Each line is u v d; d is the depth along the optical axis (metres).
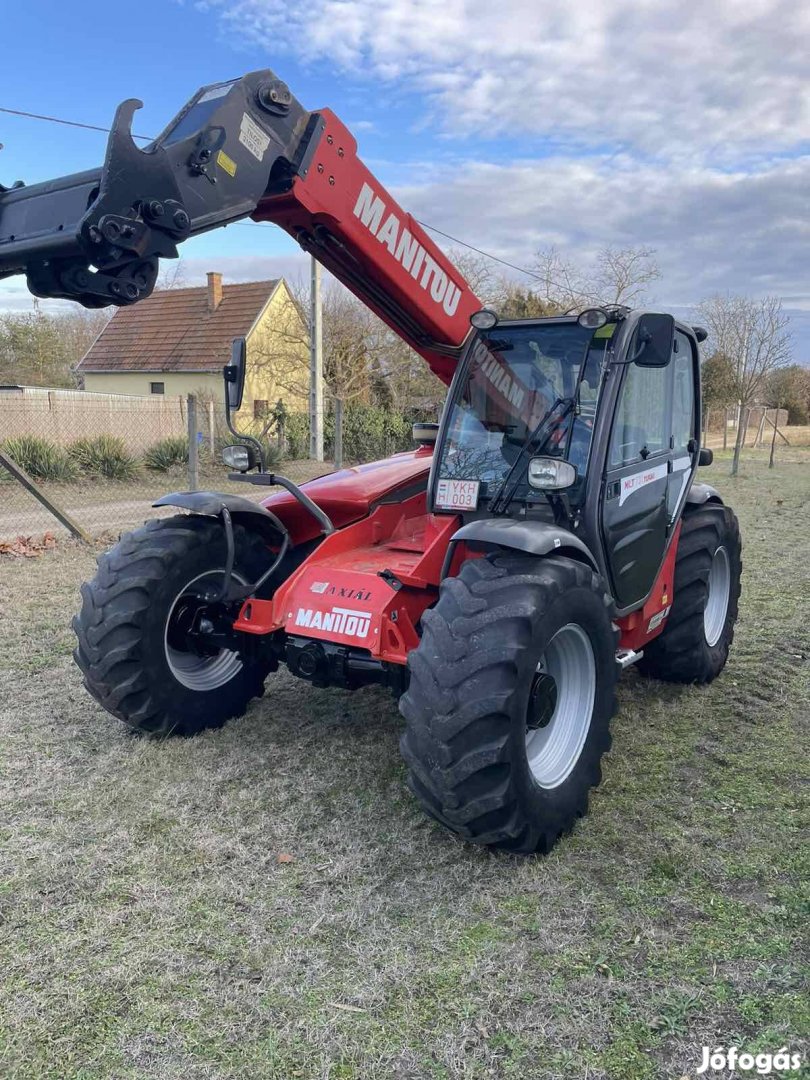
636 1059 2.04
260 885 2.72
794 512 11.07
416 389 23.20
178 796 3.27
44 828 3.03
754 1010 2.19
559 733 3.09
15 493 11.85
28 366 34.94
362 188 3.18
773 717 4.21
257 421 19.91
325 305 23.09
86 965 2.34
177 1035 2.10
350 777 3.47
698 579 4.37
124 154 2.32
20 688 4.42
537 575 2.79
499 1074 2.00
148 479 13.66
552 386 3.42
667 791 3.42
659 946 2.44
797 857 2.91
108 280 2.42
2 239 2.49
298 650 3.34
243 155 2.74
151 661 3.59
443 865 2.85
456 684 2.61
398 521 4.00
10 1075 1.97
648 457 3.74
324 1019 2.16
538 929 2.52
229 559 3.62
